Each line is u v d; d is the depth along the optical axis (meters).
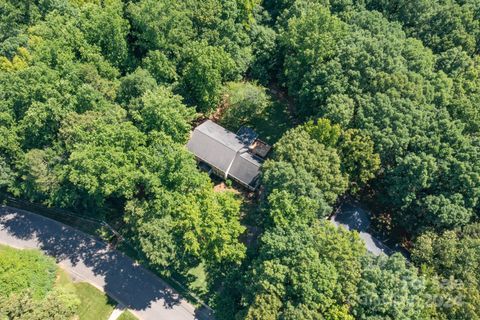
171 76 82.31
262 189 78.38
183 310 69.50
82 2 94.69
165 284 72.19
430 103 73.25
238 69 86.38
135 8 81.31
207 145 80.12
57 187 71.75
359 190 78.81
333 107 70.94
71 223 79.50
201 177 70.00
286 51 88.69
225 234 63.38
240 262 64.94
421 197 69.06
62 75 76.06
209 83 79.12
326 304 54.22
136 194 70.69
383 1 90.25
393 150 69.12
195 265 73.25
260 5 101.06
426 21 87.69
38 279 67.56
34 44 83.69
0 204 81.88
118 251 75.88
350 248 59.16
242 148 80.75
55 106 71.19
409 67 76.75
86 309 69.56
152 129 71.12
